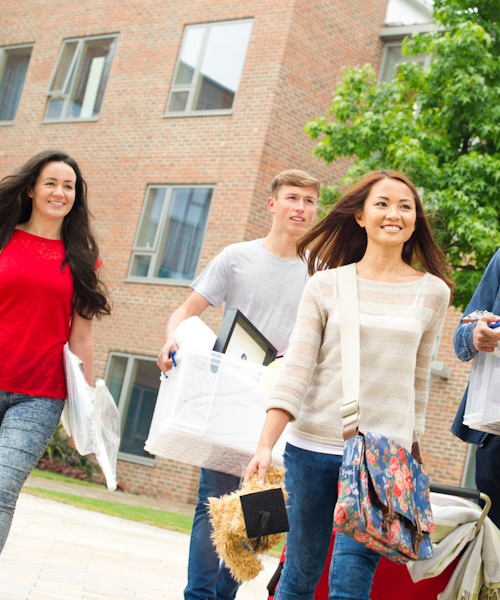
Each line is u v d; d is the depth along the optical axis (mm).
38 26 23250
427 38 15203
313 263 4160
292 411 3580
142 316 19250
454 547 4203
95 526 10414
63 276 4449
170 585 7023
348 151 15273
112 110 21156
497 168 13945
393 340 3562
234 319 4574
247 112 18906
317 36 19344
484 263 14148
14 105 23266
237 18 19656
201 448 4387
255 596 7703
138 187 20172
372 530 3277
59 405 4402
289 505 3699
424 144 14469
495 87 14453
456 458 17438
